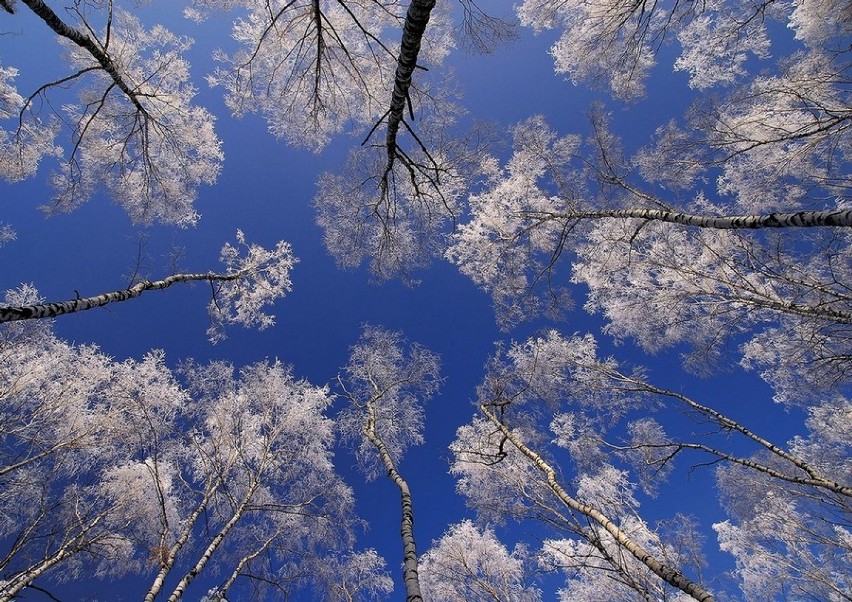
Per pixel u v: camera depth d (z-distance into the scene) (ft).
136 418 29.37
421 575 29.40
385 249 28.73
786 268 25.64
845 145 26.03
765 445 22.67
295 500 34.40
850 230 23.73
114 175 29.68
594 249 32.53
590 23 26.94
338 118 28.30
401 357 37.40
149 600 18.89
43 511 22.30
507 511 25.55
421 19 9.83
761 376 30.45
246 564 28.68
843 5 25.16
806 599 25.27
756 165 28.55
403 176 29.50
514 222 33.01
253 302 33.88
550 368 32.37
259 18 25.25
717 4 25.62
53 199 28.22
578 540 24.54
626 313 31.96
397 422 34.86
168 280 23.39
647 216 23.09
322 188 29.27
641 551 16.12
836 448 29.19
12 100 26.14
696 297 29.55
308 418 35.27
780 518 26.71
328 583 31.14
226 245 33.58
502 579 27.27
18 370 25.50
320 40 20.01
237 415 33.86
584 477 27.73
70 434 26.66
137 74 26.43
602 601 22.20
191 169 31.30
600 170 27.48
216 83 27.35
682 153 27.50
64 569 25.34
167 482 29.58
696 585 13.48
